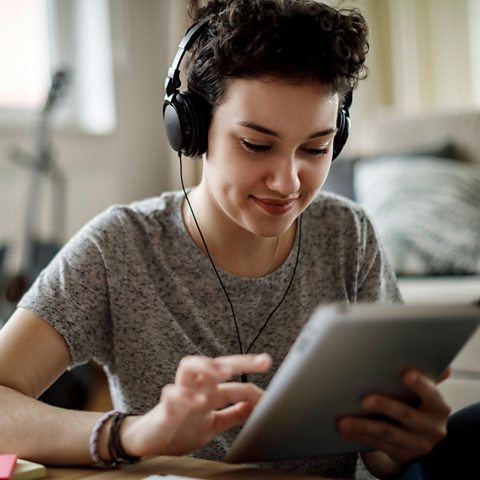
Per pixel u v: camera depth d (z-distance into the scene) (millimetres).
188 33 988
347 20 922
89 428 831
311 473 1077
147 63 3875
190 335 1093
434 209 2490
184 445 802
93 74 3793
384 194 2576
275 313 1113
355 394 741
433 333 672
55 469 829
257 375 1096
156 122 3910
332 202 1193
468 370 1811
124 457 806
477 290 2102
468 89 3545
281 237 1126
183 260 1104
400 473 952
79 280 1037
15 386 941
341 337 625
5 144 3348
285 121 867
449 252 2398
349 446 841
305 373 656
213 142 961
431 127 2941
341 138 1045
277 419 724
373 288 1183
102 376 2762
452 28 3531
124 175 3805
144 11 3852
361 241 1183
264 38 851
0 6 3520
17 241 3336
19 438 852
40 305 992
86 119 3795
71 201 3594
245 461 823
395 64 3607
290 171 894
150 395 1069
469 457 893
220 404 776
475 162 2850
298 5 891
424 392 747
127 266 1085
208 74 927
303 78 855
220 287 1100
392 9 3588
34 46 3590
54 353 986
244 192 923
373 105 3574
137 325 1075
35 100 3578
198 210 1099
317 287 1144
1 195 3336
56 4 3650
